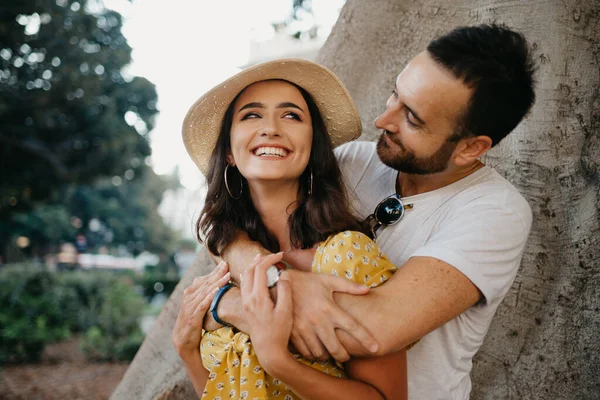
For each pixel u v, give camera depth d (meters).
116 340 12.57
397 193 1.79
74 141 19.53
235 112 1.72
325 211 1.70
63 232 39.09
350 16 2.76
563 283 2.21
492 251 1.49
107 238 46.25
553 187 2.25
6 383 9.70
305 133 1.68
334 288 1.41
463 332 1.59
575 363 2.17
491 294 1.49
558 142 2.26
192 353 1.71
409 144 1.63
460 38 1.58
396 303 1.38
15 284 12.88
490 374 2.30
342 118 1.88
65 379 10.07
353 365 1.43
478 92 1.54
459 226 1.54
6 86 17.31
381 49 2.67
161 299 22.03
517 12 2.37
